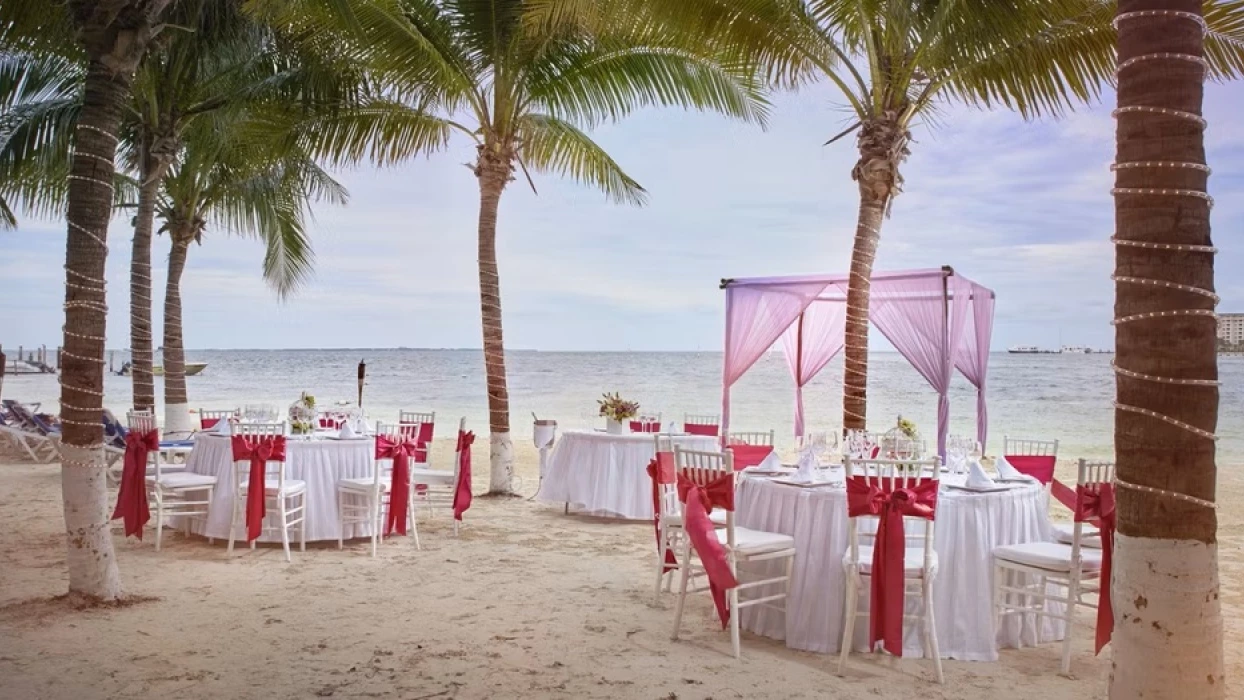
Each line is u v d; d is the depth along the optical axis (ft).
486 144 34.58
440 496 34.65
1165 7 9.13
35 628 16.35
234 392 146.20
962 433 87.92
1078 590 15.12
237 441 23.02
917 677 14.69
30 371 184.55
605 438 30.22
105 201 17.81
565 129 36.58
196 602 18.57
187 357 235.81
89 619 17.01
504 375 35.40
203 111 37.60
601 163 37.65
